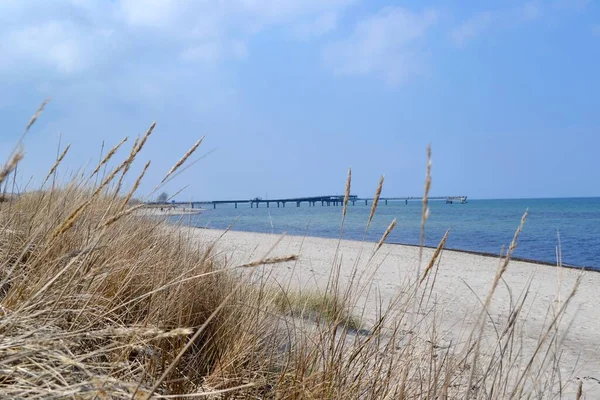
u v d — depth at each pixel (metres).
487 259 21.64
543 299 11.41
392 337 2.27
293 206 152.75
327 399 2.08
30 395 1.41
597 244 34.69
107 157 1.97
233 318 2.71
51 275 2.05
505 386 2.09
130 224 3.65
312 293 4.35
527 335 5.86
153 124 1.84
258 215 69.00
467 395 1.77
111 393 1.37
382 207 155.00
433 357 2.26
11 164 1.10
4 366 1.40
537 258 26.80
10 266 2.48
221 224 25.62
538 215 86.56
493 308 9.11
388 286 10.48
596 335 7.59
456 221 66.38
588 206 157.12
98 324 2.22
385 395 2.18
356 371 2.45
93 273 2.17
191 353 2.59
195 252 3.67
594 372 5.18
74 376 1.62
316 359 2.32
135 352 2.32
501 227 53.50
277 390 2.16
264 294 3.14
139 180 1.92
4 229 2.71
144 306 2.59
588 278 16.55
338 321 2.37
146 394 1.35
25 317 1.61
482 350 2.99
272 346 2.71
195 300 2.81
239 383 2.27
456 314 6.90
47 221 2.58
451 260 20.33
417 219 72.19
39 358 1.57
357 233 42.44
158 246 3.46
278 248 18.27
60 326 2.04
